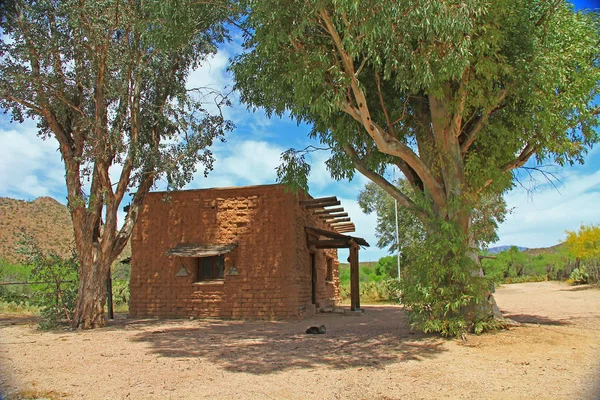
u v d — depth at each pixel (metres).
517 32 10.08
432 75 9.11
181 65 16.33
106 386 6.65
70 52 14.25
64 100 14.06
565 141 11.11
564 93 10.77
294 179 12.32
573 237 29.72
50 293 14.87
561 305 17.66
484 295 10.24
